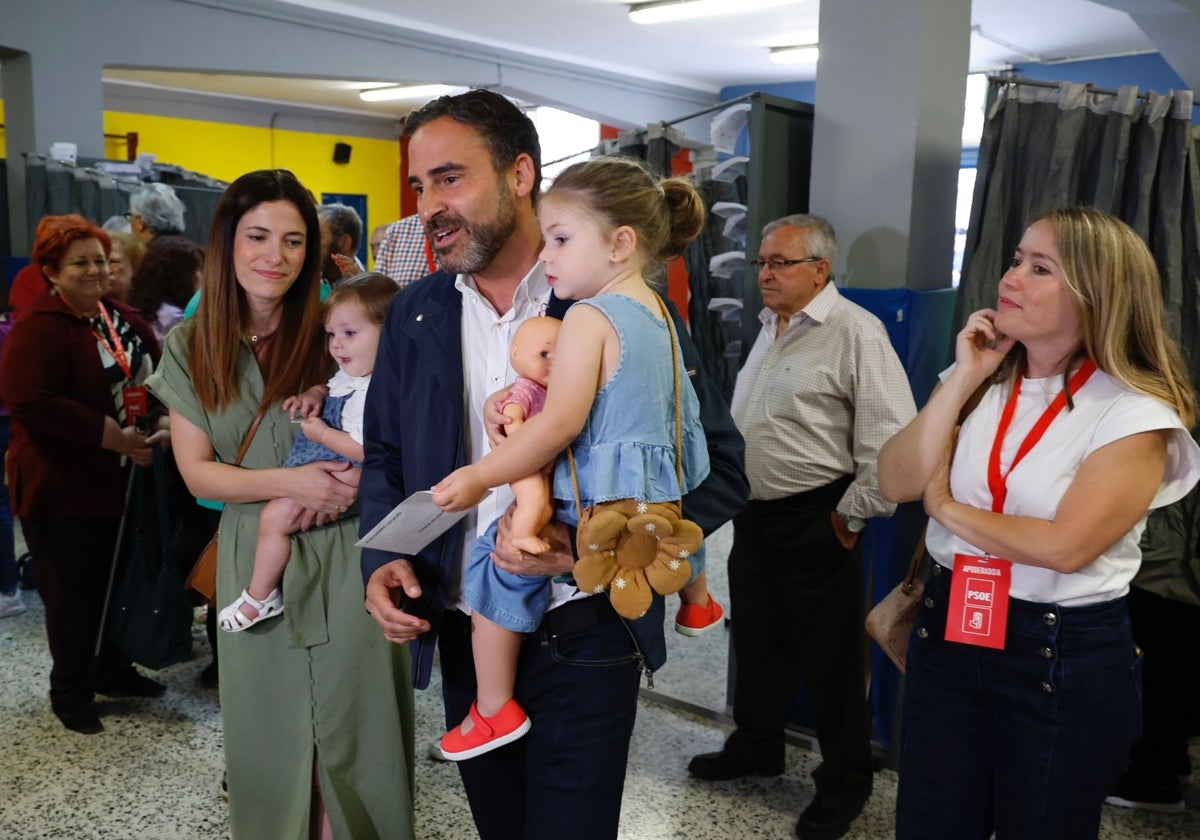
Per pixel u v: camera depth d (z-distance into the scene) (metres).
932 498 1.74
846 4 3.00
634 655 1.55
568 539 1.44
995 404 1.75
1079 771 1.64
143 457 2.89
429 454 1.62
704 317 3.46
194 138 12.46
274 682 2.05
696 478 1.50
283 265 1.97
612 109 10.68
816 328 2.64
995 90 2.87
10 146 6.40
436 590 1.65
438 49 8.66
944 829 1.79
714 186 3.38
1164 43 5.30
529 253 1.60
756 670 2.85
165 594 2.88
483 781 1.72
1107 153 2.78
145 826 2.63
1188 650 2.66
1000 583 1.67
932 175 3.02
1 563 4.14
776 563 2.69
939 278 3.16
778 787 2.90
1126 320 1.60
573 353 1.34
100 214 5.78
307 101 12.93
